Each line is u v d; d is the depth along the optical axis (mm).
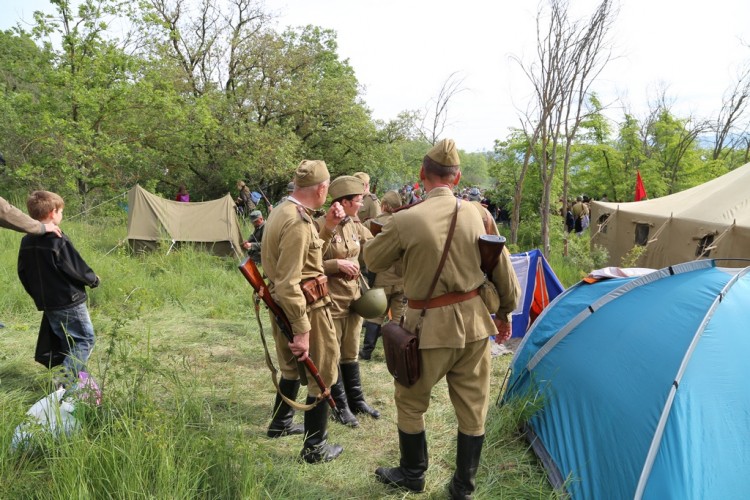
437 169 2650
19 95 13414
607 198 20906
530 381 3521
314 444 3031
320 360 3016
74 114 13945
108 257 8164
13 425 2631
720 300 2803
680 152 22562
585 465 2818
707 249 7797
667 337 2787
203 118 15781
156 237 9328
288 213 2809
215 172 19312
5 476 2418
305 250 2787
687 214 8820
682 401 2502
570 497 2799
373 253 2613
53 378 3141
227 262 9336
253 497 2408
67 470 2293
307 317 2926
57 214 3500
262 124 20078
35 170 12992
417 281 2541
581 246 10055
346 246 3582
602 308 3332
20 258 3447
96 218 12461
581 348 3248
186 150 17922
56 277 3443
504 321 2863
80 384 3045
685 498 2277
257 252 8062
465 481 2682
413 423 2723
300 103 19188
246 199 14867
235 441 2688
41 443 2594
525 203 17422
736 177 9086
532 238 14844
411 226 2498
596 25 9430
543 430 3238
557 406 3203
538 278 5301
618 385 2838
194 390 3344
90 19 13383
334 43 21594
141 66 14641
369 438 3410
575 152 20812
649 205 10617
